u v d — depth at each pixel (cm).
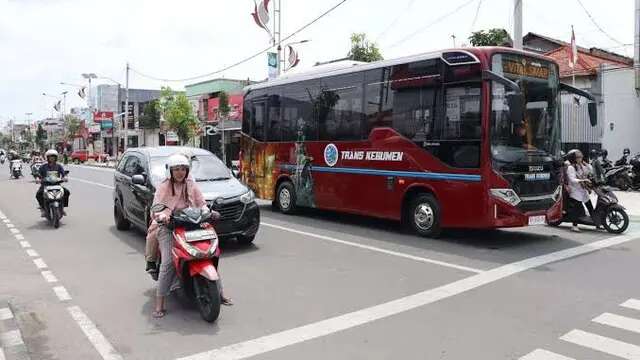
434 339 520
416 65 1059
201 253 570
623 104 2297
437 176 1020
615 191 1905
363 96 1179
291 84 1398
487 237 1076
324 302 643
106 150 7294
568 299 651
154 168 1019
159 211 593
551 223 1048
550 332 537
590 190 1152
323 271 798
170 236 603
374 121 1152
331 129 1268
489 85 945
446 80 1004
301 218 1355
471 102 966
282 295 675
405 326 557
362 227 1205
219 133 3769
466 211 974
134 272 802
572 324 561
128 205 1100
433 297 661
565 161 1167
